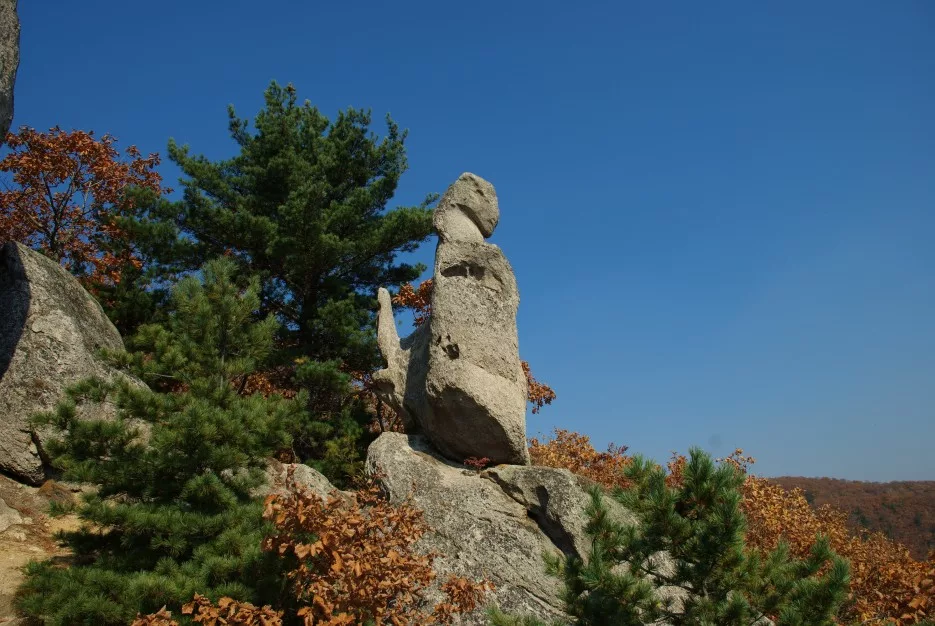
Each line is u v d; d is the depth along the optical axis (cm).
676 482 1414
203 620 723
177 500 924
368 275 2164
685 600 773
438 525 1047
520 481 1074
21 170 2177
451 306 1176
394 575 754
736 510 745
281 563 823
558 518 1012
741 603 707
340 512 769
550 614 938
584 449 1666
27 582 845
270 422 1012
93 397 969
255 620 727
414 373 1261
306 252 1897
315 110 2297
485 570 991
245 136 2275
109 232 2080
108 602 772
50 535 1062
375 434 1802
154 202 1973
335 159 2155
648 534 779
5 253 1301
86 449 934
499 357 1164
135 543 895
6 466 1150
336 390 1769
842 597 691
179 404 979
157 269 1973
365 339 1866
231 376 1106
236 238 1972
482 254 1205
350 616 713
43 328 1231
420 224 2012
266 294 2023
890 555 1295
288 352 1827
